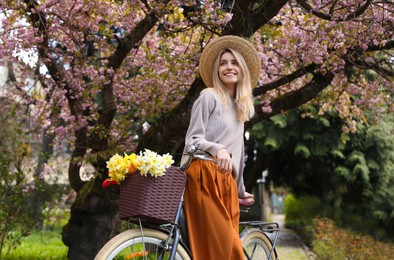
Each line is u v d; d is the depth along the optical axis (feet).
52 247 40.78
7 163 26.89
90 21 23.63
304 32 21.68
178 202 11.67
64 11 21.91
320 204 63.05
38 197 32.01
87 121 26.23
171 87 24.72
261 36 23.63
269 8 20.33
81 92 24.27
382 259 34.91
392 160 47.37
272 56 23.90
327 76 24.26
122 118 26.55
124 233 11.41
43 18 21.80
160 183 11.37
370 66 23.65
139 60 25.96
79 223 24.77
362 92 26.45
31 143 44.75
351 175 47.11
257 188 72.64
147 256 11.84
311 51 21.21
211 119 12.49
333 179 48.65
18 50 21.72
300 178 51.24
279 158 50.19
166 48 22.71
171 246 11.78
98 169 23.56
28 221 29.48
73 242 24.70
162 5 19.77
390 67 24.45
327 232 41.63
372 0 18.60
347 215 53.83
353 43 21.02
